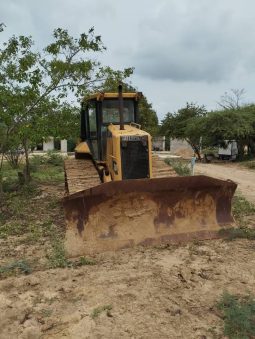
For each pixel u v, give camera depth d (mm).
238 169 23203
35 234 8055
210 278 5770
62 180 16359
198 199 7570
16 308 5035
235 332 4355
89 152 10148
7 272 6109
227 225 7715
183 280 5723
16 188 14055
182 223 7473
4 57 10336
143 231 7230
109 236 7039
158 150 48219
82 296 5289
